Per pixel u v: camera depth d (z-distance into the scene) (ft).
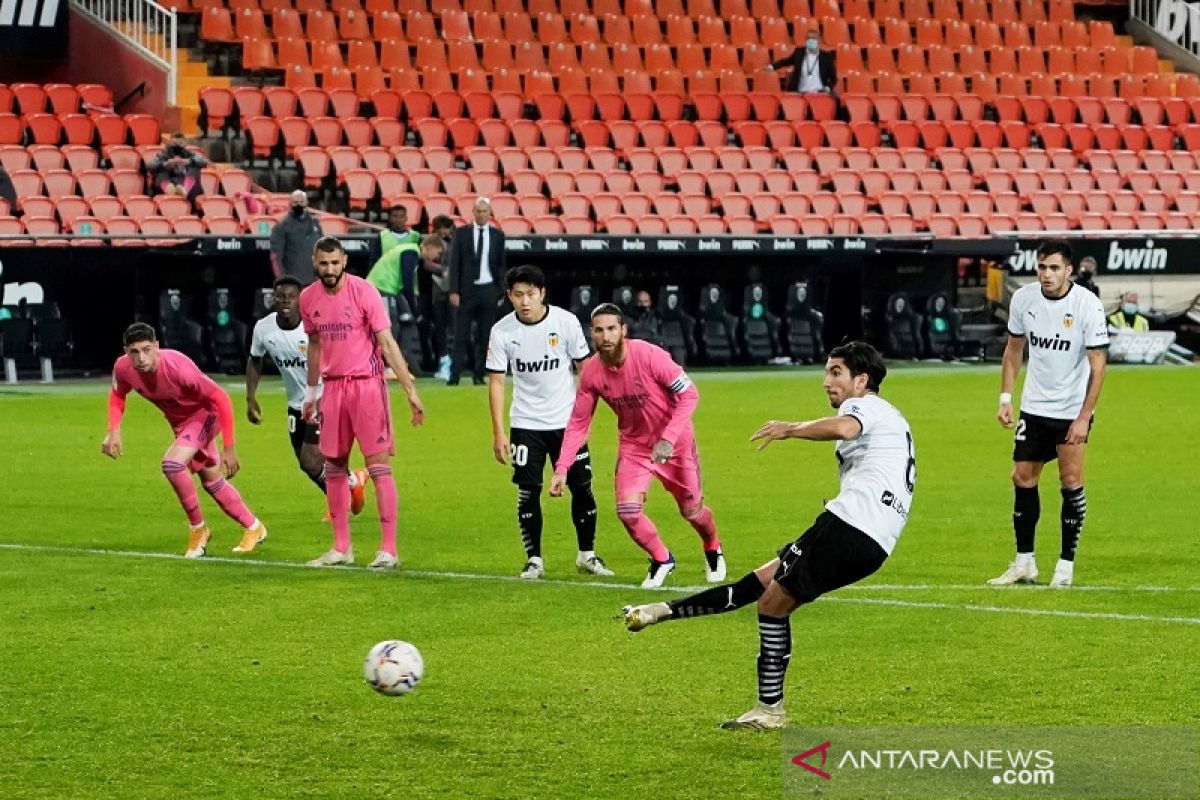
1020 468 95.86
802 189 271.28
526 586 95.76
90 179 236.22
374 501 128.26
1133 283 258.78
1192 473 141.38
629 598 92.22
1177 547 107.86
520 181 255.29
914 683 73.51
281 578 98.07
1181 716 68.03
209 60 282.36
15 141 247.09
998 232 262.06
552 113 280.10
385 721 68.03
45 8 260.42
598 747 64.44
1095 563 102.53
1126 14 347.77
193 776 60.95
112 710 69.67
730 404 192.24
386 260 215.10
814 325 245.04
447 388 207.51
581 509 99.25
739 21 313.94
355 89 277.44
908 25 325.01
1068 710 68.95
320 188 254.88
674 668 76.54
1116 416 184.03
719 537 112.16
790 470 143.33
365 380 100.63
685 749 64.18
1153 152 296.92
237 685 73.67
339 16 290.35
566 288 237.86
